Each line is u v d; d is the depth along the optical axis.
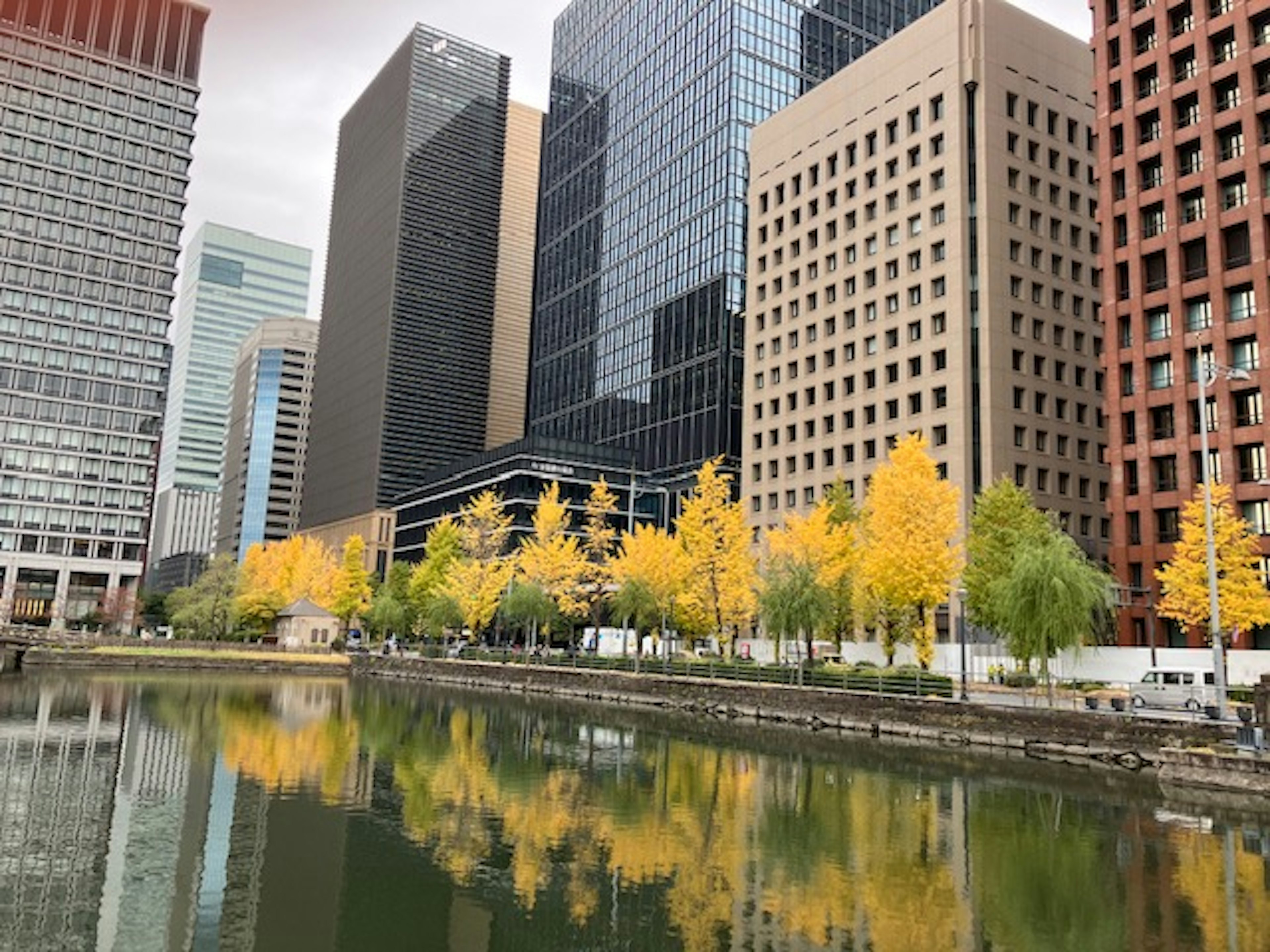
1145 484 58.66
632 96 143.75
